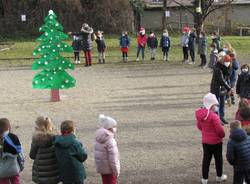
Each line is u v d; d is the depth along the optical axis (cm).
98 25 5409
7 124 820
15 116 1577
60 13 5372
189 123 1411
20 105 1762
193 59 2838
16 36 5381
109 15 5378
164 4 4509
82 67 2812
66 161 777
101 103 1756
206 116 892
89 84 2205
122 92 1980
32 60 3188
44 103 1788
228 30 5469
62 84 1827
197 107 1642
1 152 812
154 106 1675
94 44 4028
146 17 5878
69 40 4450
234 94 1756
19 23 5456
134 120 1466
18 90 2091
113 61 3058
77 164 783
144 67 2758
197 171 1002
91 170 1023
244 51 3488
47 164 790
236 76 1744
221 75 1349
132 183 938
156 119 1472
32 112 1634
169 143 1207
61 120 1498
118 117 1514
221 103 1369
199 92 1938
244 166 812
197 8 3709
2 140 812
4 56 3416
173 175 980
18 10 5466
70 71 2655
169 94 1908
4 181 827
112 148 809
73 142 782
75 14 5366
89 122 1460
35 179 799
